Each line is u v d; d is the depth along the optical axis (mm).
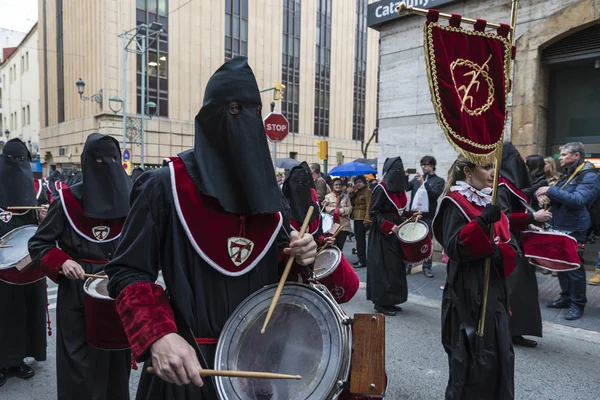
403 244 5195
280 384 1446
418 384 3742
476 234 2518
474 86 2477
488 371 2611
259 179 1509
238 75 1530
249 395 1438
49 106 34656
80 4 28469
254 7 32156
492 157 2588
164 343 1303
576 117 7836
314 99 37812
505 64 2592
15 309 3715
